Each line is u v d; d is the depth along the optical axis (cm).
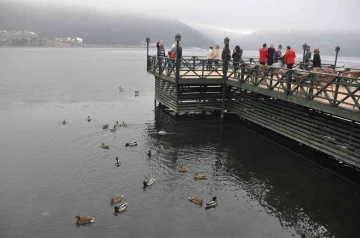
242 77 2659
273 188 1886
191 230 1489
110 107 3781
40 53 16250
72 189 1820
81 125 2984
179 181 1942
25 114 3369
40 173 2002
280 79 2225
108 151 2361
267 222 1570
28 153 2300
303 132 2248
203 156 2316
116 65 10338
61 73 7312
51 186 1848
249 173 2069
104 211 1617
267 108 2612
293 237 1467
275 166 2166
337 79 1834
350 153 1892
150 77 7100
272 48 2847
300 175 2041
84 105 3866
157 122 3111
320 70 2355
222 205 1700
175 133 2780
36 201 1694
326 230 1520
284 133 2430
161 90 3578
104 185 1870
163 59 3409
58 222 1524
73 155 2280
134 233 1457
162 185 1886
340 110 1766
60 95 4491
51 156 2255
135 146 2467
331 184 1928
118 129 2873
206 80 2942
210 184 1919
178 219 1566
